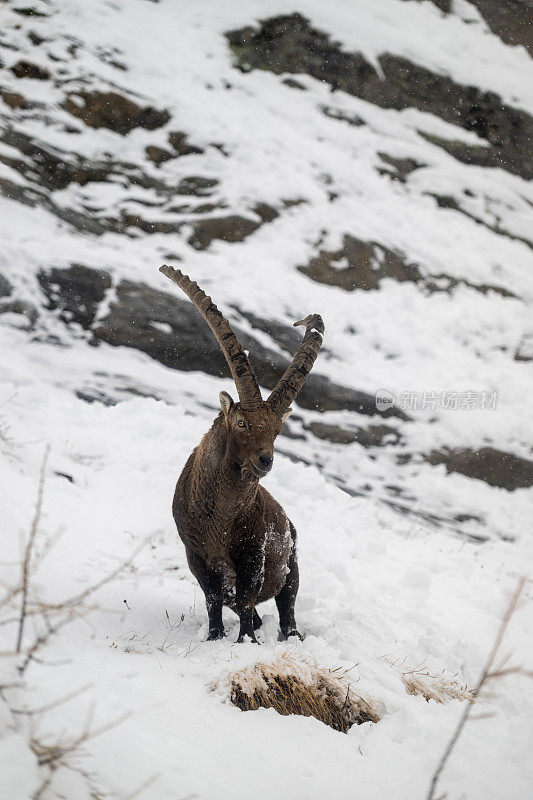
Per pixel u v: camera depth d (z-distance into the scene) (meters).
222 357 27.98
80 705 7.30
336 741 8.89
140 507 18.38
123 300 27.50
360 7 48.03
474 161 44.81
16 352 23.83
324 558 18.80
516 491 30.06
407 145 42.94
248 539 12.02
